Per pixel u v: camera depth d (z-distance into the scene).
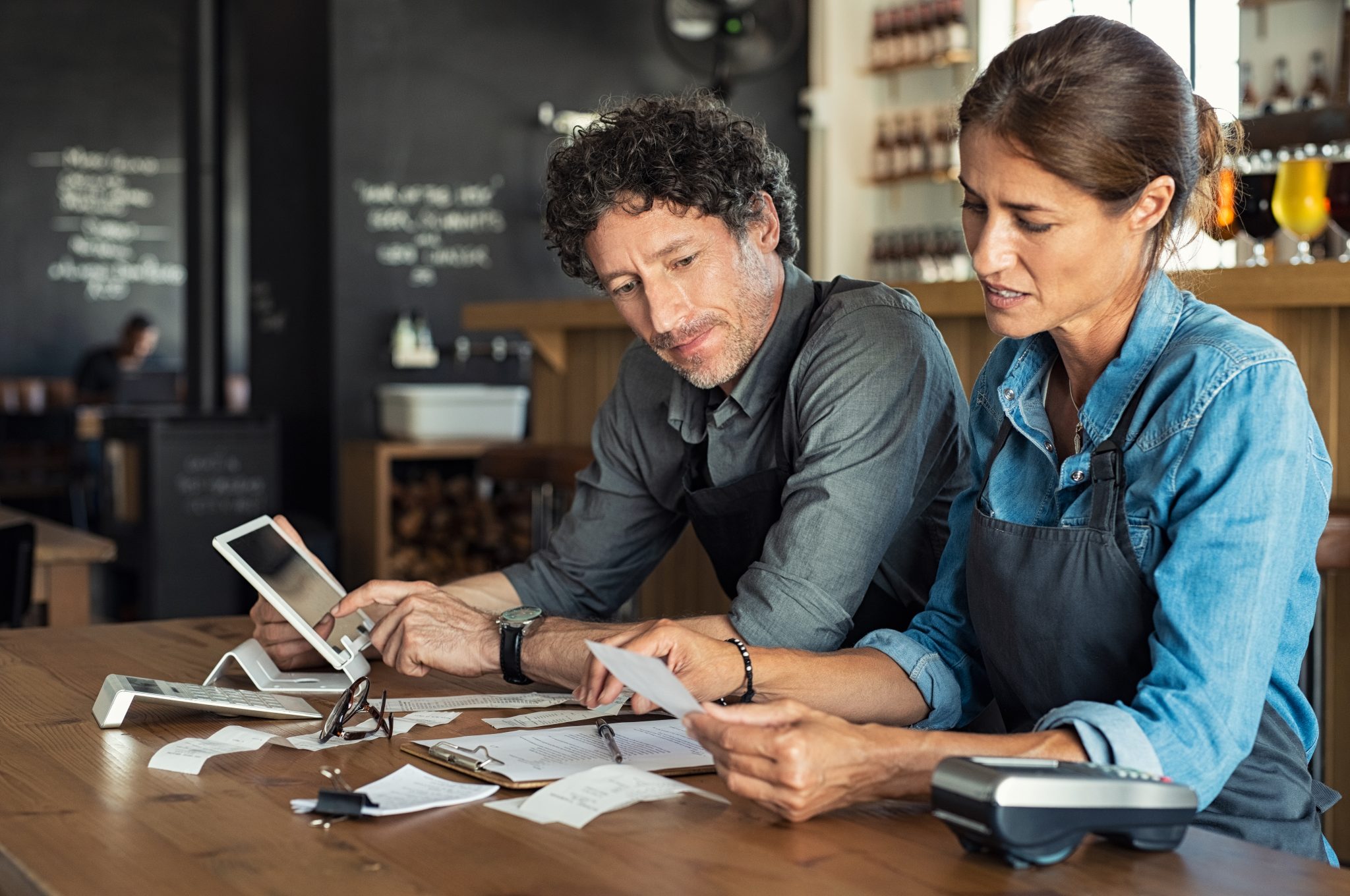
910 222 6.50
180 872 0.94
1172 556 1.10
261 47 5.96
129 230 9.74
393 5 5.56
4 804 1.10
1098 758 1.05
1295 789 1.21
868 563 1.51
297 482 5.76
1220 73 4.96
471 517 5.32
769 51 5.45
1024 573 1.23
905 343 1.55
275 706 1.43
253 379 6.12
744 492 1.67
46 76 9.48
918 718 1.37
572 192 1.50
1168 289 1.19
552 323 3.68
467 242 5.75
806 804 1.03
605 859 0.97
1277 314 2.30
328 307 5.50
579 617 1.89
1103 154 1.08
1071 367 1.25
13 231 9.44
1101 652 1.19
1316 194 2.35
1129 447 1.17
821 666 1.33
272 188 5.90
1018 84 1.10
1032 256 1.13
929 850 0.99
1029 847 0.94
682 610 3.39
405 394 5.04
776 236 1.61
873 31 6.49
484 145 5.77
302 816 1.07
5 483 7.79
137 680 1.43
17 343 9.48
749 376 1.63
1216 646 1.08
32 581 2.59
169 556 5.11
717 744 1.07
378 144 5.55
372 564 5.08
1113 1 5.38
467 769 1.18
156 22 9.74
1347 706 2.33
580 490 1.91
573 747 1.27
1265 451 1.09
